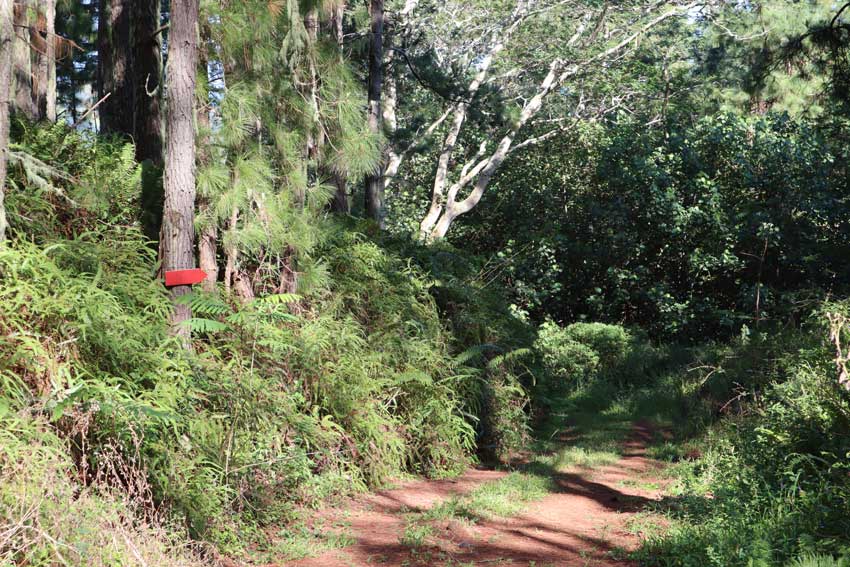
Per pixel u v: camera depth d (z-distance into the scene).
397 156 26.11
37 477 5.18
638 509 8.56
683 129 24.92
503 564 6.56
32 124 8.98
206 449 7.13
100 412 6.19
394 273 12.60
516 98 30.17
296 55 9.73
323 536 7.31
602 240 24.92
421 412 10.60
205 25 9.04
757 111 24.72
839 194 21.62
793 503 7.04
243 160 9.03
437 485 9.88
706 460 9.92
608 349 19.27
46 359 6.45
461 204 26.92
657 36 30.39
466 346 13.34
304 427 8.59
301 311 10.23
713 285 23.34
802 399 9.12
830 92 16.27
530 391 14.45
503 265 20.06
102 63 16.22
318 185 10.54
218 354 8.38
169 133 8.09
